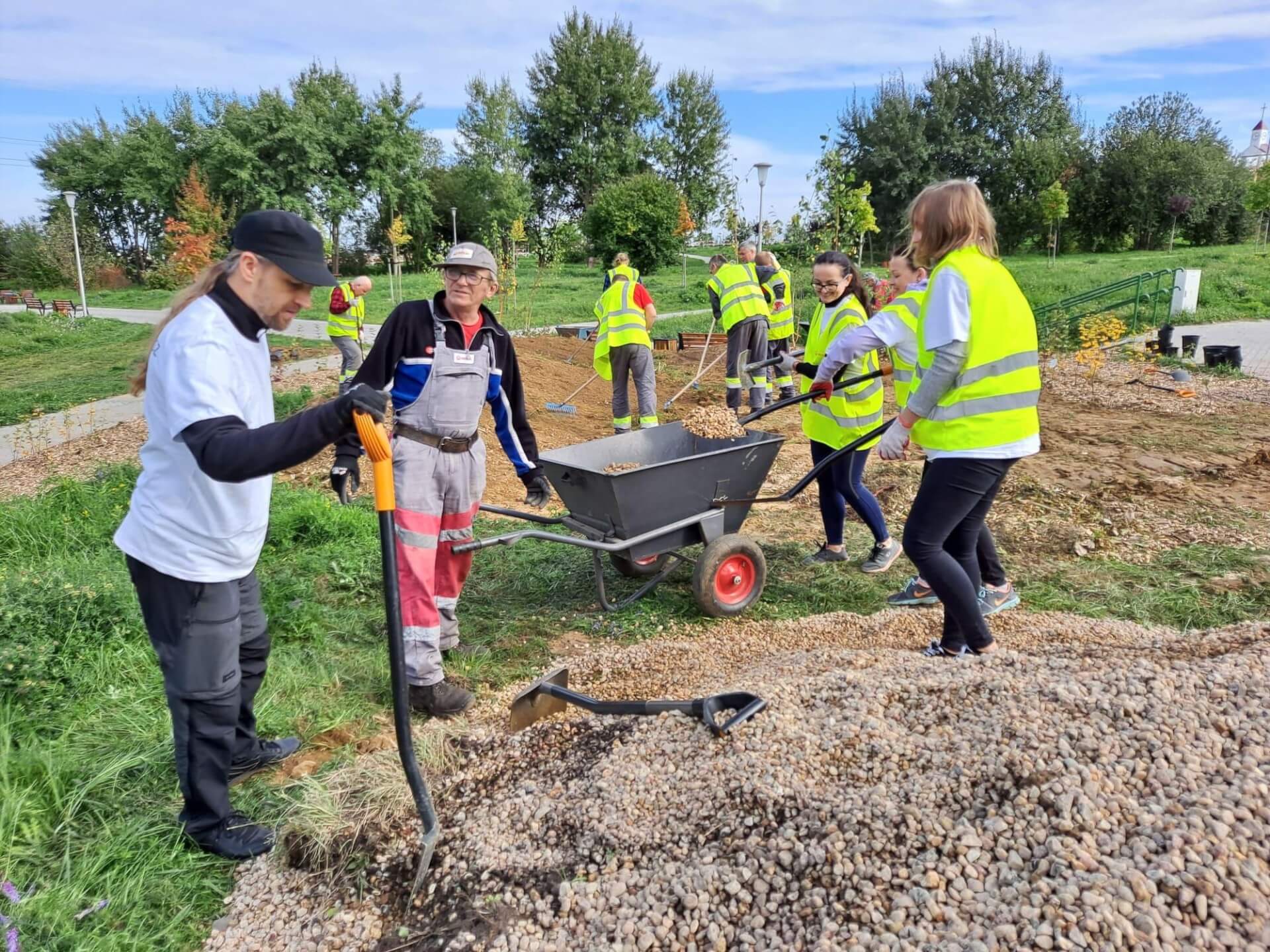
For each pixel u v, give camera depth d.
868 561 5.28
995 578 4.46
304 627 4.45
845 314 4.91
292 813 2.84
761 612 4.81
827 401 4.95
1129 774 2.27
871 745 2.60
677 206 40.94
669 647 4.24
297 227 2.37
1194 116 44.19
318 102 47.66
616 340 8.64
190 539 2.39
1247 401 10.88
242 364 2.36
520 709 3.21
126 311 32.66
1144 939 1.82
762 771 2.57
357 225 51.88
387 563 2.36
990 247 3.33
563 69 53.59
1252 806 2.07
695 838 2.44
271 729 3.45
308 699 3.73
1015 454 3.26
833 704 2.89
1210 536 5.62
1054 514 6.20
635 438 5.17
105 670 3.74
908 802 2.34
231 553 2.48
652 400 8.88
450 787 2.88
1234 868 1.93
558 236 19.50
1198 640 3.23
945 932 1.95
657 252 40.50
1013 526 5.96
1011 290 3.24
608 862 2.43
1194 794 2.15
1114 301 21.22
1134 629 4.08
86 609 4.04
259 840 2.73
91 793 2.92
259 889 2.57
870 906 2.06
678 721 2.97
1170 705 2.47
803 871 2.21
